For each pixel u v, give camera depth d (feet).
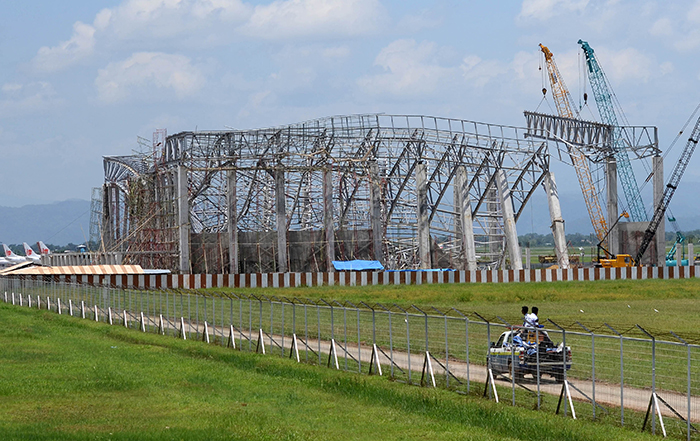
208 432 73.41
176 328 157.69
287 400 89.45
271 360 115.44
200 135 364.17
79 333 160.76
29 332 160.76
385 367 106.32
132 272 314.55
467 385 88.07
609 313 187.83
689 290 260.01
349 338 131.85
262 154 368.07
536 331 81.30
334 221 403.34
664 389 84.53
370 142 383.65
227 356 121.60
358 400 89.04
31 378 104.99
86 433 72.90
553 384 88.99
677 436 67.36
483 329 133.49
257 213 409.08
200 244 380.37
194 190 392.88
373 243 379.35
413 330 136.77
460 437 70.85
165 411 84.33
